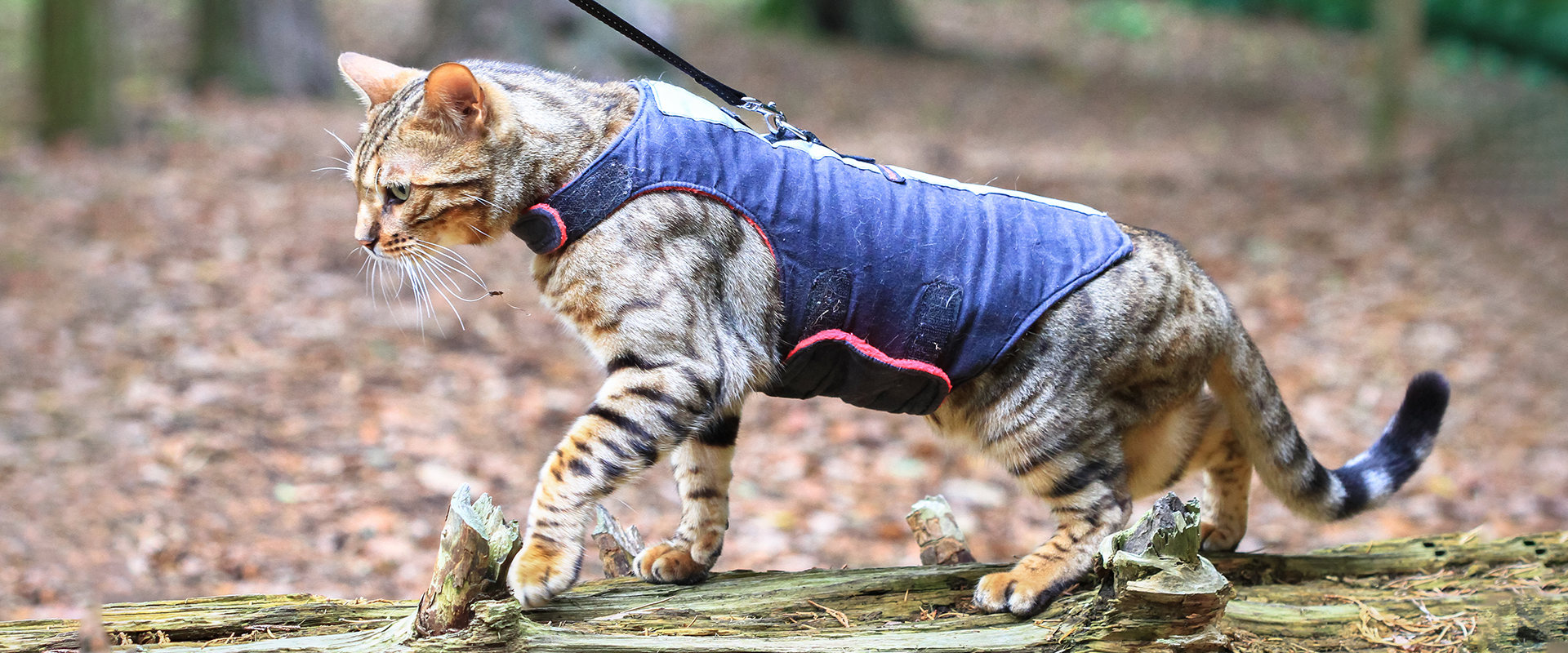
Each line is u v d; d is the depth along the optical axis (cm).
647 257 282
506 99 289
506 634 261
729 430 329
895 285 289
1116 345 302
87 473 591
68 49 1184
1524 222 1191
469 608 261
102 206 1010
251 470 612
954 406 314
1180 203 1227
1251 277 1012
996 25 2533
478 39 1540
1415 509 653
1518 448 729
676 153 284
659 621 295
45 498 560
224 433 649
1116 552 275
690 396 283
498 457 657
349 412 691
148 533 538
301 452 639
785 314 291
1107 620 275
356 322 824
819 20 2211
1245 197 1265
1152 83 2106
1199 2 2827
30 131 1236
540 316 866
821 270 288
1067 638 280
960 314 292
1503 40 2225
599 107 296
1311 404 782
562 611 300
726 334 288
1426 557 355
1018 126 1708
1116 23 2553
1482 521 638
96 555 514
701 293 285
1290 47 2495
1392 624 316
